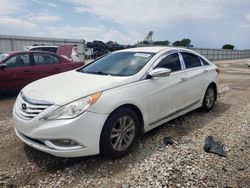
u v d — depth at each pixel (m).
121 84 3.71
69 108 3.18
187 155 3.69
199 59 5.70
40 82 4.12
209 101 5.90
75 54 14.90
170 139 4.23
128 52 4.87
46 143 3.20
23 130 3.39
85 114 3.21
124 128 3.66
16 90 8.20
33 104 3.34
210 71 5.84
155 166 3.39
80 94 3.31
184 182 3.03
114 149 3.52
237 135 4.48
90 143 3.26
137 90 3.83
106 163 3.50
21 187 3.00
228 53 51.69
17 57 8.22
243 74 16.44
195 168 3.33
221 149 3.83
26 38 25.17
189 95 5.07
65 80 3.98
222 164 3.45
